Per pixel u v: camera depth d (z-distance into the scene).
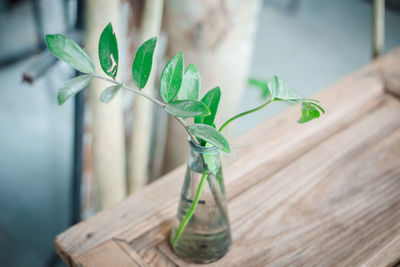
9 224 2.14
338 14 3.94
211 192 0.75
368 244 0.84
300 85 3.05
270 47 3.47
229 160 0.77
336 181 0.96
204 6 1.15
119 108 1.19
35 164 2.43
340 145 1.04
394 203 0.92
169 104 0.66
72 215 1.38
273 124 1.07
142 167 1.44
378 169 0.98
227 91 1.35
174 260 0.82
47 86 2.88
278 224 0.88
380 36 1.47
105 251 0.82
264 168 0.98
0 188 2.29
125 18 1.33
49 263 1.86
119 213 0.88
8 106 2.74
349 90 1.17
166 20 1.24
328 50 3.45
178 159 1.50
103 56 0.65
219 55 1.25
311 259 0.82
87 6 1.01
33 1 2.96
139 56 0.66
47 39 0.62
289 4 4.01
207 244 0.79
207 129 0.68
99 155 1.24
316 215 0.90
